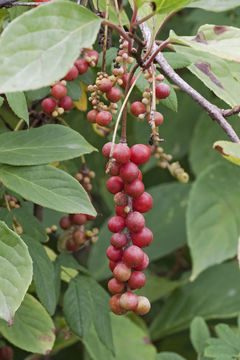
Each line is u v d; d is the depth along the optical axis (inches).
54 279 20.6
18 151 18.4
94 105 18.4
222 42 17.3
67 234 21.5
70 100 20.3
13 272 16.5
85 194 17.7
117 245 16.5
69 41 15.1
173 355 21.4
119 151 16.1
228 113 18.4
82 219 21.4
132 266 16.3
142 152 16.3
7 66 14.7
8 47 14.8
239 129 25.7
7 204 19.3
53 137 18.8
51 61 14.9
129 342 26.1
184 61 19.6
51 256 22.1
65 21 15.2
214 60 19.5
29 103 22.6
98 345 25.6
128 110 21.4
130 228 16.4
